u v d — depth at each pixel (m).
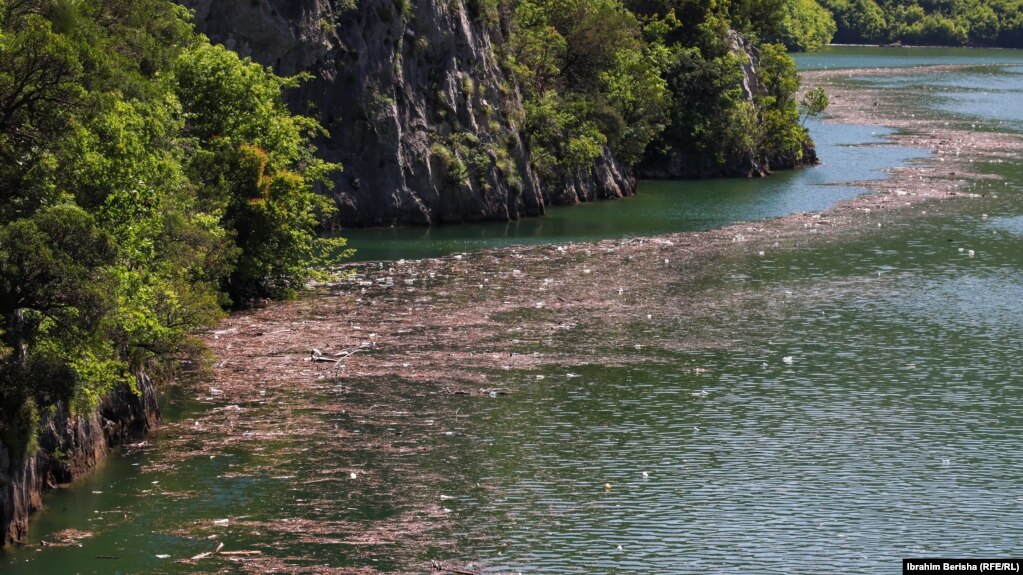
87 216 34.09
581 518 36.00
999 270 69.94
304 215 63.00
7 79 34.59
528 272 69.56
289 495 37.19
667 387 48.59
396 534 34.62
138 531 34.41
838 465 40.56
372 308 60.69
